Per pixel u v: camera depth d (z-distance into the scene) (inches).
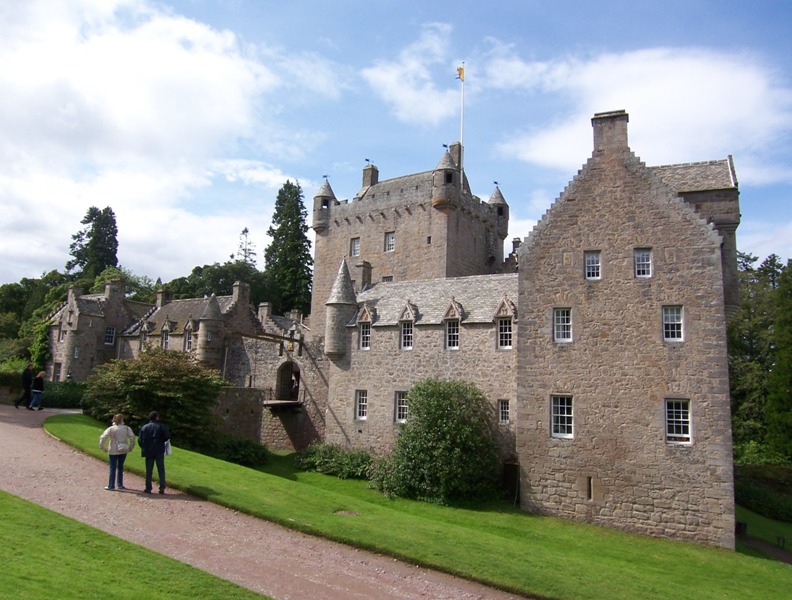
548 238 1202.6
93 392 1285.7
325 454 1480.1
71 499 693.3
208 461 1015.6
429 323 1423.5
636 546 975.0
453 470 1184.8
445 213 1930.4
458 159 2149.4
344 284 1593.3
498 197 2287.2
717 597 684.1
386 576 589.6
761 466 1758.1
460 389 1286.9
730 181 1141.1
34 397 1365.7
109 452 758.5
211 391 1352.1
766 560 952.9
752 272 2632.9
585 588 614.5
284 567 572.7
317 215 2234.3
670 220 1111.6
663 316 1097.4
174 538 611.5
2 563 456.8
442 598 550.6
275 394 1879.9
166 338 2289.6
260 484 895.7
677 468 1039.6
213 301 2079.2
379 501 1190.9
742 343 2391.7
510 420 1288.1
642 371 1091.3
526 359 1182.3
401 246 2017.7
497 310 1337.4
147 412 1246.3
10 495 664.4
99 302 2496.3
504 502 1200.8
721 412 1024.2
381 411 1466.5
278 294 3257.9
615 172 1167.0
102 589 443.2
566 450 1124.5
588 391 1125.1
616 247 1147.3
